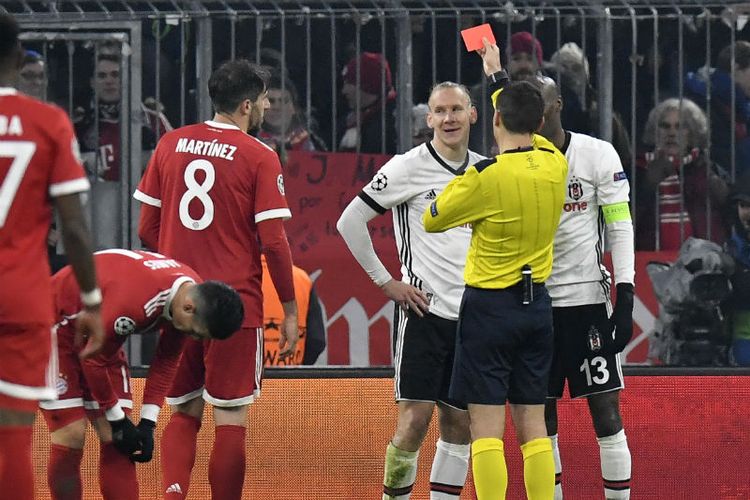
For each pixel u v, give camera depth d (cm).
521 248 1872
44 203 1477
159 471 2252
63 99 2783
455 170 2067
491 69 2056
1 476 1473
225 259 1980
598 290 2048
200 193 1978
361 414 2302
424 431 2062
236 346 1977
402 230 2088
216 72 2025
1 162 1445
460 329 1900
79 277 1495
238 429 1991
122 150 2781
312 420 2297
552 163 1888
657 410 2288
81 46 2770
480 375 1880
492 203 1858
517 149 1886
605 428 2058
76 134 2791
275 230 1977
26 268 1460
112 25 2764
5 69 1482
